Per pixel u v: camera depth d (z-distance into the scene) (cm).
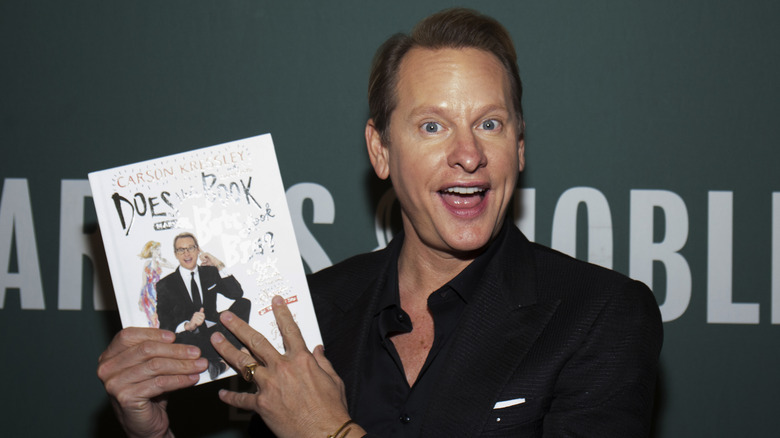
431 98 101
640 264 181
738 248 179
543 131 183
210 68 187
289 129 187
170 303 102
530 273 107
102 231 102
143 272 103
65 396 187
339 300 119
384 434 100
